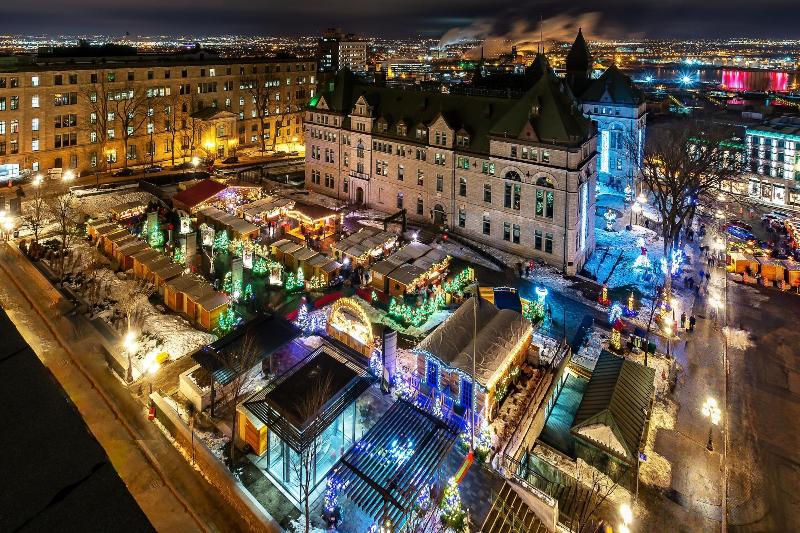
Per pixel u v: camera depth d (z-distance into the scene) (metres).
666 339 61.19
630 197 107.88
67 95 112.75
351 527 34.00
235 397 41.38
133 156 126.56
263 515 32.81
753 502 39.56
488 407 43.56
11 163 106.94
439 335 47.62
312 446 37.81
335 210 100.12
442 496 35.28
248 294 66.50
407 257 71.88
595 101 108.44
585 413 44.03
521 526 34.72
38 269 67.69
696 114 157.88
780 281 75.31
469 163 86.75
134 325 55.22
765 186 115.00
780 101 193.00
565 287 74.00
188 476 35.66
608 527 36.69
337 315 53.53
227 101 143.88
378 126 99.19
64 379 42.38
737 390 52.25
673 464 43.00
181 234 85.12
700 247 88.50
